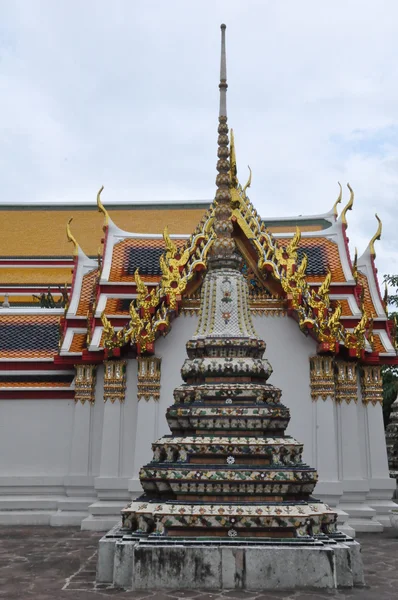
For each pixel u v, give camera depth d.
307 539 8.30
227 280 10.47
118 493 15.16
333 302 16.94
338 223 19.11
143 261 18.31
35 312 19.52
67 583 8.77
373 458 16.06
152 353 15.06
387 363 16.72
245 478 8.58
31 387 17.17
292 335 15.69
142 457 14.88
